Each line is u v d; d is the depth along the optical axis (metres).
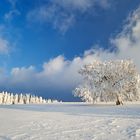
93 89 56.19
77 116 24.98
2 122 19.88
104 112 30.03
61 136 12.83
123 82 54.94
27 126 17.23
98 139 11.71
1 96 159.12
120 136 12.34
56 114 27.94
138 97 55.56
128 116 23.92
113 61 56.97
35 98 167.00
